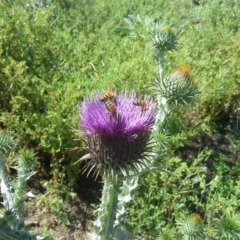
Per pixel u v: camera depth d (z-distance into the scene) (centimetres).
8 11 42
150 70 39
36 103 36
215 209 33
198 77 43
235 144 44
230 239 21
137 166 20
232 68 44
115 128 18
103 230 19
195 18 63
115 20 59
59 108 35
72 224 34
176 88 24
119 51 44
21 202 21
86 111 19
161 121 23
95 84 37
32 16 43
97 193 36
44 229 32
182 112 40
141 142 19
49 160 37
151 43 27
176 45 27
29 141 36
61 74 39
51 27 47
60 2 57
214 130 45
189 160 41
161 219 34
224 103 45
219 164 40
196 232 22
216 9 59
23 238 20
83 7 58
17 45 40
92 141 19
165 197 34
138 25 47
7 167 34
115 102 19
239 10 59
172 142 36
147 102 19
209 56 46
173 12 63
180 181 35
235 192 35
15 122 34
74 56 42
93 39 47
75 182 36
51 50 42
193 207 36
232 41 49
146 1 67
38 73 40
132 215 34
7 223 20
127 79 38
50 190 35
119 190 19
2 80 37
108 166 19
